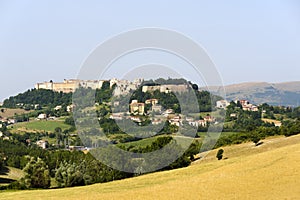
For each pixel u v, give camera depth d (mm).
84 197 47812
